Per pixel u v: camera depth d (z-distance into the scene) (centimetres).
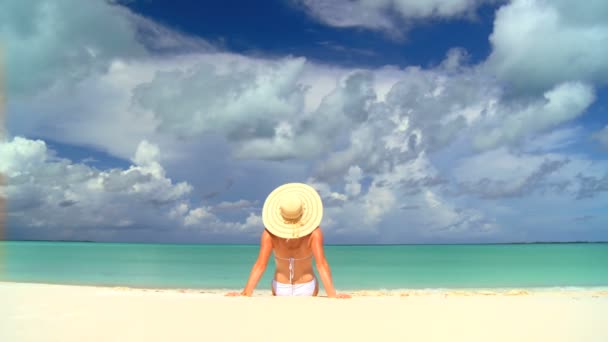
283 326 485
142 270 2298
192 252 4844
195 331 462
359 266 2748
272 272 2411
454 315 544
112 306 602
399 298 722
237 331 462
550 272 2259
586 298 728
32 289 803
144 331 462
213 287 1620
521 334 450
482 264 2923
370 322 505
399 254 4734
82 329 469
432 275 2119
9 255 3788
